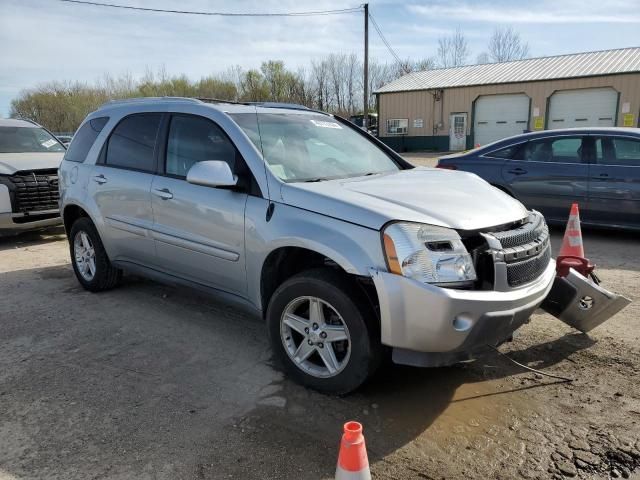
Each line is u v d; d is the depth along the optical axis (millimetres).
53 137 9867
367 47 29500
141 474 2551
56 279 5949
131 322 4535
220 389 3359
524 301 3006
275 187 3434
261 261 3443
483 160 8086
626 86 26125
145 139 4543
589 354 3770
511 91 29672
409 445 2770
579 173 7258
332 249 2996
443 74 35031
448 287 2791
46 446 2787
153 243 4340
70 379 3527
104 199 4801
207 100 4395
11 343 4133
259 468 2588
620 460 2621
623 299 3715
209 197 3783
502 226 3107
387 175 3947
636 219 6965
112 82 55875
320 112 4777
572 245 4434
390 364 3650
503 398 3219
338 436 2842
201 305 4930
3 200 7633
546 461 2627
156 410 3121
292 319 3334
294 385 3393
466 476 2529
